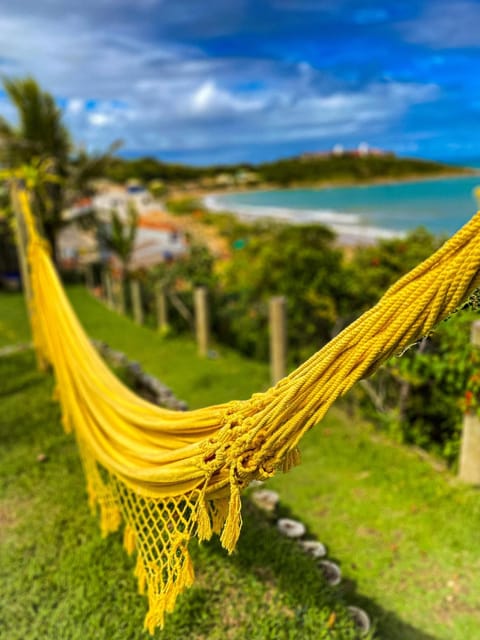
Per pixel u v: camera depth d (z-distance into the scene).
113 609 2.91
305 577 3.08
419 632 3.21
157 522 2.53
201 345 9.02
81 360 3.86
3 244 16.77
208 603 2.89
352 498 4.56
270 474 1.79
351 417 6.14
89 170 16.80
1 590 3.11
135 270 15.88
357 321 1.50
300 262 8.19
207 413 2.05
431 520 4.18
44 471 4.36
